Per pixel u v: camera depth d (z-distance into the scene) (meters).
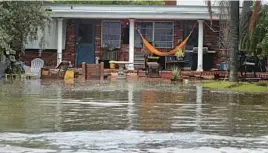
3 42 26.45
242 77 27.62
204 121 10.41
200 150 7.34
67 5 33.56
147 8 33.66
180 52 32.78
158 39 35.41
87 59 35.62
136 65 34.81
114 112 11.75
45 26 31.77
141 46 35.09
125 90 19.17
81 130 8.97
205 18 33.16
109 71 32.09
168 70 32.69
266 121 10.52
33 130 8.88
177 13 33.44
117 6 33.75
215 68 34.47
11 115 10.89
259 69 31.66
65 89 19.25
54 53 34.75
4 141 7.79
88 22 35.53
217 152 7.23
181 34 35.38
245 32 24.47
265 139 8.27
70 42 35.53
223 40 29.80
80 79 27.77
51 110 11.97
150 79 28.44
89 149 7.30
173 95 17.08
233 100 15.48
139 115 11.24
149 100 15.05
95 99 15.10
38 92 17.48
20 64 30.52
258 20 23.31
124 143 7.77
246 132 9.01
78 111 11.85
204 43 34.94
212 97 16.48
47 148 7.32
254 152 7.24
